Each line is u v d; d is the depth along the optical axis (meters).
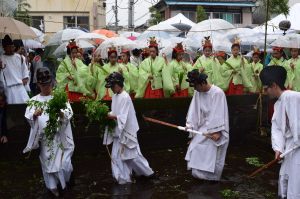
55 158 5.36
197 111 6.17
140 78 8.76
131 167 6.09
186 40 11.48
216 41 11.16
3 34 8.46
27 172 6.54
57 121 5.30
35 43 14.47
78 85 8.40
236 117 8.25
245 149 7.99
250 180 6.17
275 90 4.44
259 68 9.59
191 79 5.97
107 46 10.10
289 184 4.43
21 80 7.72
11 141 6.99
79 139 7.32
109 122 5.93
